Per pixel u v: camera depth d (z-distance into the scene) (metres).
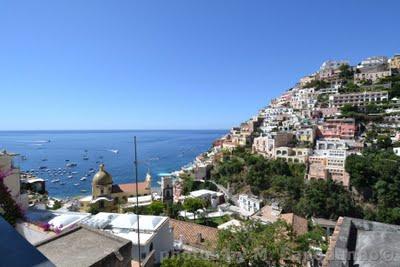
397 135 108.56
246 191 104.44
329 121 132.38
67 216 29.06
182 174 134.62
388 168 85.50
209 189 112.44
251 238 20.25
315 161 102.94
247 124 193.75
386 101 139.50
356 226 10.84
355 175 89.62
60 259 13.73
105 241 16.28
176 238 37.84
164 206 67.38
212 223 63.91
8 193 18.91
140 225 28.16
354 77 177.00
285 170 105.19
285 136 124.06
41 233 19.67
